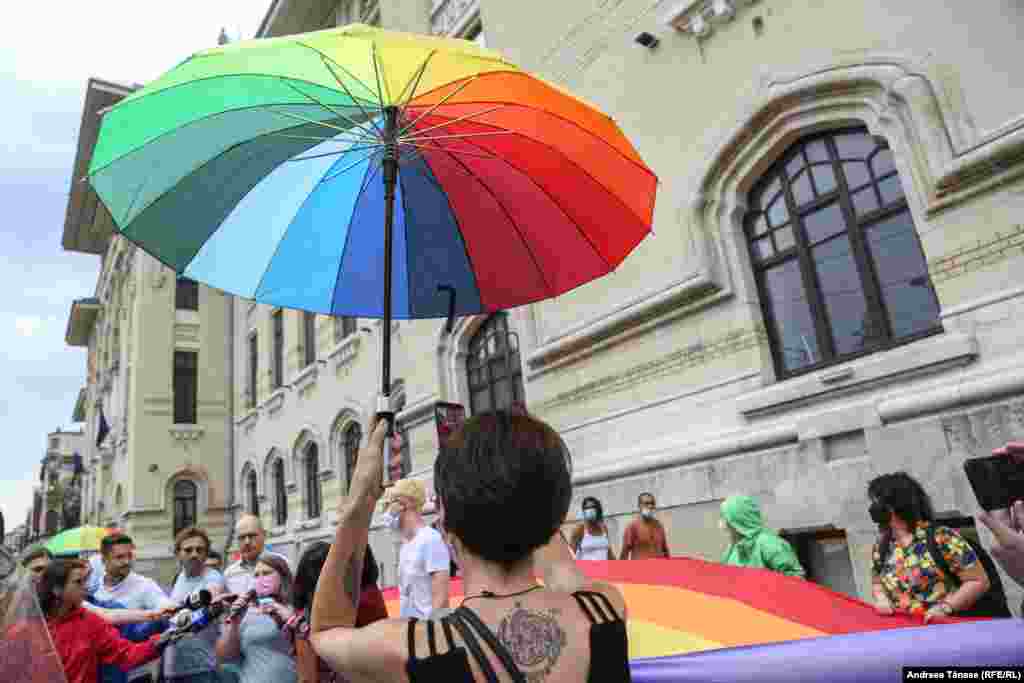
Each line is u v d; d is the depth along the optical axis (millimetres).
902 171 5020
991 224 4504
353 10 15367
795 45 5801
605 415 7383
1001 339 4383
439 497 1119
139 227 1876
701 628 2080
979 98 4609
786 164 6070
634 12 7430
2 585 1616
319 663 2836
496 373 9617
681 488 6383
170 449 20484
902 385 4898
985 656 1480
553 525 1074
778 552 4266
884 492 3156
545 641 975
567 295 8094
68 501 35375
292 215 2109
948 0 4828
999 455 1852
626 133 7422
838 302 5594
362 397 13055
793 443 5508
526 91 1782
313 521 14508
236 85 1725
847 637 1562
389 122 1749
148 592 4492
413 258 2229
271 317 18625
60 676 1654
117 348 26219
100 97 20922
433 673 925
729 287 6266
